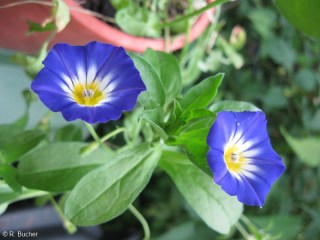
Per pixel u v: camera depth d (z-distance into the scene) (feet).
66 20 0.46
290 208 0.82
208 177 0.47
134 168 0.43
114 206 0.41
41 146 0.49
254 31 0.83
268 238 0.59
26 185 0.44
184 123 0.42
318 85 0.87
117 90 0.38
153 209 0.79
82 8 0.52
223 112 0.38
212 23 0.63
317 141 0.79
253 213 0.80
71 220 0.40
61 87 0.37
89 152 0.44
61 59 0.37
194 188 0.47
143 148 0.44
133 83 0.37
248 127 0.40
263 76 0.87
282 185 0.82
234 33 0.72
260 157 0.41
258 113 0.40
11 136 0.48
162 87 0.43
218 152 0.37
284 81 0.87
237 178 0.39
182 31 0.60
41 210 0.70
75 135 0.58
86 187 0.41
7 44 0.61
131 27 0.55
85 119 0.35
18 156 0.45
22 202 0.69
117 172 0.42
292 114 0.86
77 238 0.72
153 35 0.57
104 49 0.38
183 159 0.47
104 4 0.57
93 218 0.41
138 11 0.55
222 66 0.80
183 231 0.74
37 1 0.48
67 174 0.44
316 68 0.89
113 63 0.38
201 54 0.65
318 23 0.47
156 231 0.78
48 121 0.57
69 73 0.38
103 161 0.46
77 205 0.41
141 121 0.49
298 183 0.85
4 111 0.63
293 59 0.84
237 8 0.81
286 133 0.81
